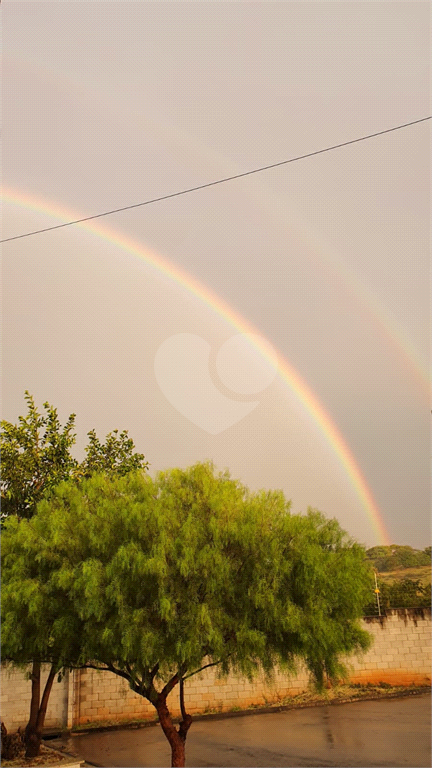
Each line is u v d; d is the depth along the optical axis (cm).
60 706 2203
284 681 2519
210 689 2442
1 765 1532
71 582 1248
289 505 1409
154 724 2258
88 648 1270
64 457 1923
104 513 1338
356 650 1438
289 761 1588
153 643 1184
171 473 1438
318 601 1278
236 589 1287
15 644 1288
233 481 1451
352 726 1994
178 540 1256
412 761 1512
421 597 2961
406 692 2578
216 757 1662
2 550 1351
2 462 1839
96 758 1700
